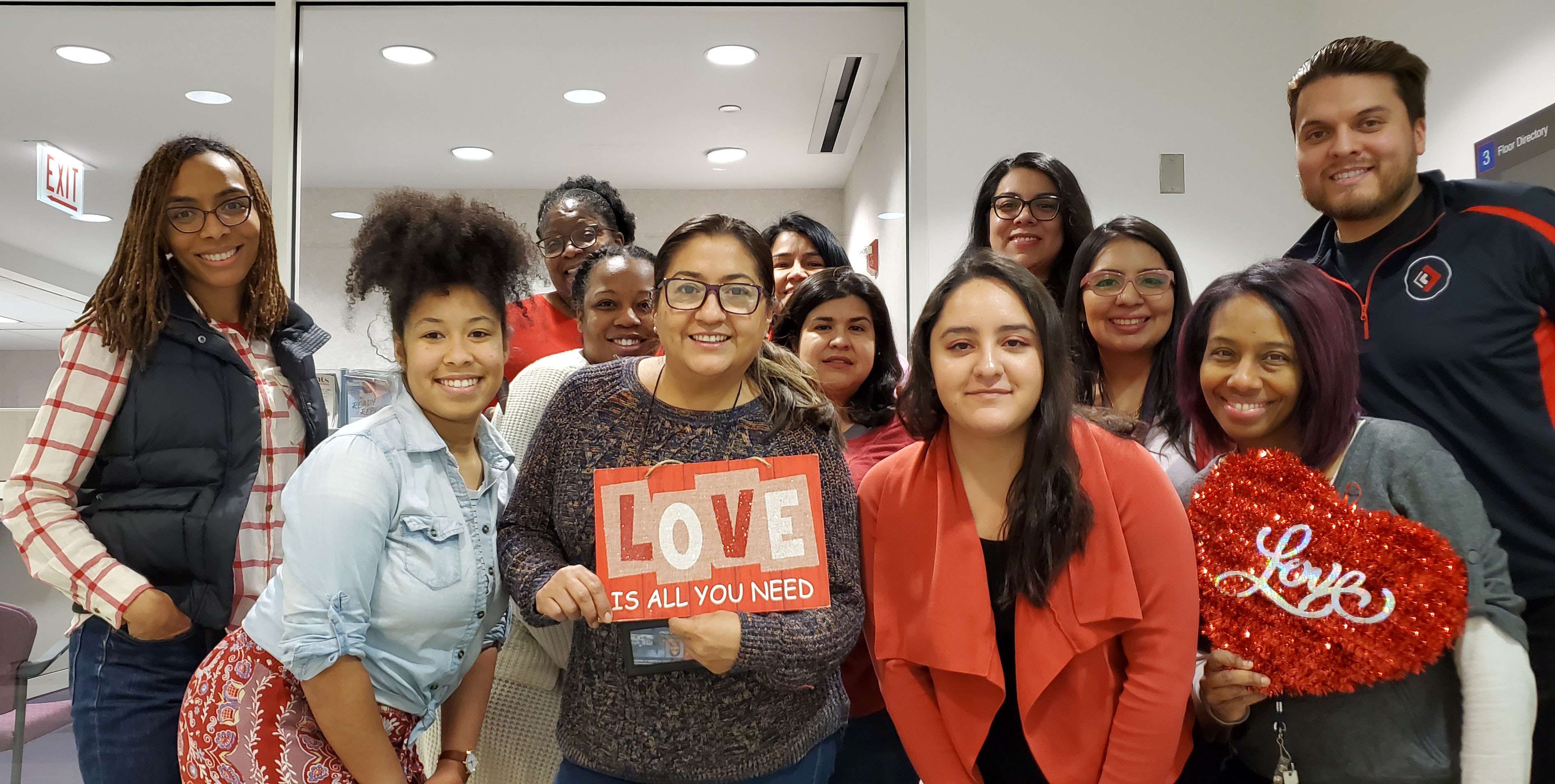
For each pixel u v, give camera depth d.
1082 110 3.27
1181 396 1.65
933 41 3.27
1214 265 3.28
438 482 1.36
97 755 1.54
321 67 3.21
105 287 1.58
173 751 1.57
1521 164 2.44
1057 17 3.28
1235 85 3.29
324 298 3.19
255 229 1.68
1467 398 1.77
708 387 1.38
